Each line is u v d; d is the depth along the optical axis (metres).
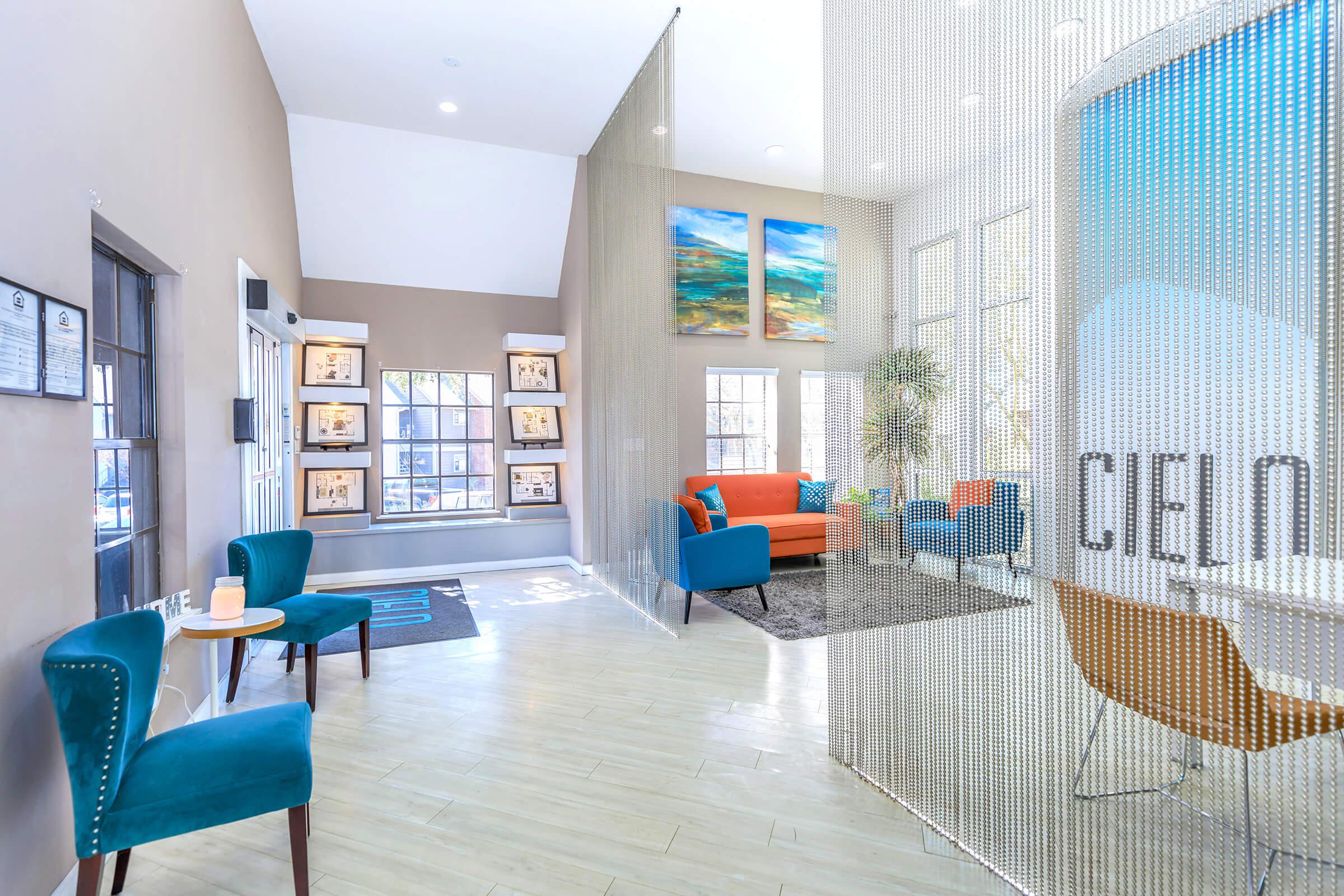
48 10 1.81
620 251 5.38
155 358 2.87
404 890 1.89
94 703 1.60
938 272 1.98
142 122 2.45
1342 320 1.05
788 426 7.41
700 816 2.26
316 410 6.22
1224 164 1.21
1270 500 1.16
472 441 6.87
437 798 2.38
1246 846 1.27
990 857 1.91
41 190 1.77
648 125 4.68
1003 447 1.73
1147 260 1.35
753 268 7.23
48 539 1.81
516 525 6.62
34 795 1.73
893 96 2.18
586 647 4.13
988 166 1.77
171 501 2.92
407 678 3.61
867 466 2.34
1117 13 1.40
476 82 4.96
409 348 6.57
